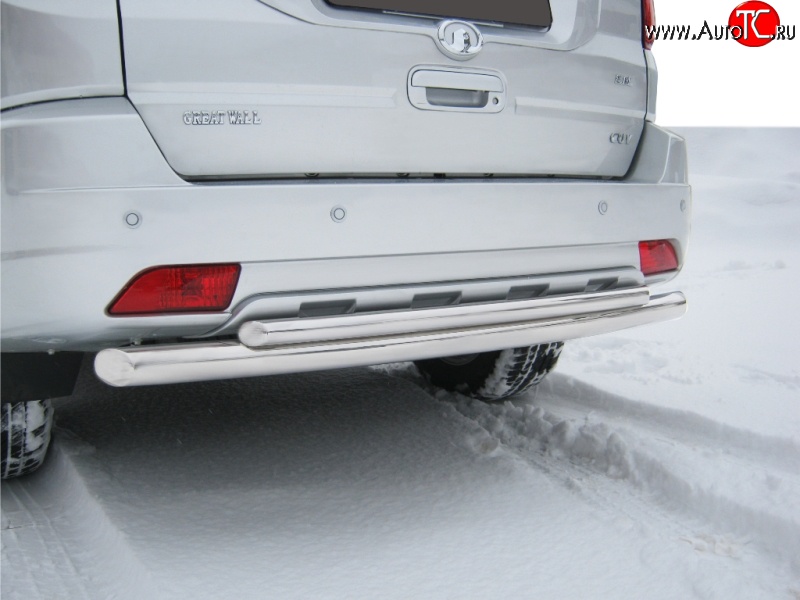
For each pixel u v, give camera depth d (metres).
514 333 2.29
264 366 1.99
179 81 1.96
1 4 1.88
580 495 2.57
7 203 1.87
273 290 2.03
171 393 3.57
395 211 2.13
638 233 2.58
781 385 3.57
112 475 2.63
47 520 2.37
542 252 2.39
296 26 2.06
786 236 11.42
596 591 2.01
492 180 2.34
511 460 2.82
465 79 2.29
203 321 2.00
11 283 1.90
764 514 2.29
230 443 2.97
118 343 2.07
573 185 2.42
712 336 4.61
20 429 2.43
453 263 2.24
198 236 1.93
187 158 1.99
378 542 2.26
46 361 2.23
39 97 1.89
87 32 1.89
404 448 2.93
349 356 2.07
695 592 2.01
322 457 2.85
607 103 2.62
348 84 2.13
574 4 2.51
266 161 2.07
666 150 2.68
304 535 2.29
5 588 1.98
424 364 3.62
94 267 1.88
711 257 9.23
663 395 3.39
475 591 2.01
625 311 2.54
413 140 2.24
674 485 2.55
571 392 3.59
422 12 2.24
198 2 1.97
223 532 2.29
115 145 1.88
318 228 2.04
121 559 2.12
